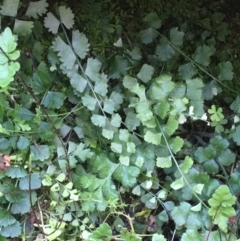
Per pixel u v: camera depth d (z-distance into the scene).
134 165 1.07
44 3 1.00
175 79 1.17
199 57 1.14
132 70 1.13
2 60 0.82
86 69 1.04
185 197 1.07
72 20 1.02
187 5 1.21
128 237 1.01
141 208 1.12
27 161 1.00
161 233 1.11
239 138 1.12
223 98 1.21
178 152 1.12
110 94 1.09
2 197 0.99
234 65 1.25
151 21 1.11
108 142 1.08
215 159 1.12
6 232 0.98
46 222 1.04
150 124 1.04
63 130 1.05
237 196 1.10
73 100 1.06
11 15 0.97
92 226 1.06
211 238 1.05
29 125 0.99
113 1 1.14
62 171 1.04
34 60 1.05
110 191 1.04
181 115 1.06
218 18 1.23
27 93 1.02
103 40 1.11
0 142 0.98
